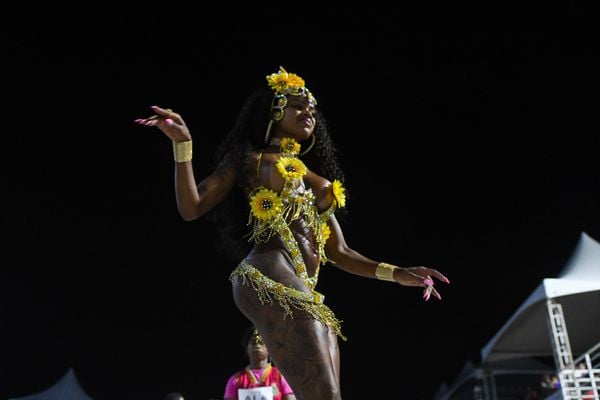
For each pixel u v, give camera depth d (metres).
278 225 3.92
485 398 23.84
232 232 4.71
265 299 3.67
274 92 4.44
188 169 3.76
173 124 3.66
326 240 4.38
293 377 3.50
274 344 3.59
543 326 18.81
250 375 8.78
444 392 28.09
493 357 20.38
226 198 4.67
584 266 16.47
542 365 23.30
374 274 4.30
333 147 4.93
